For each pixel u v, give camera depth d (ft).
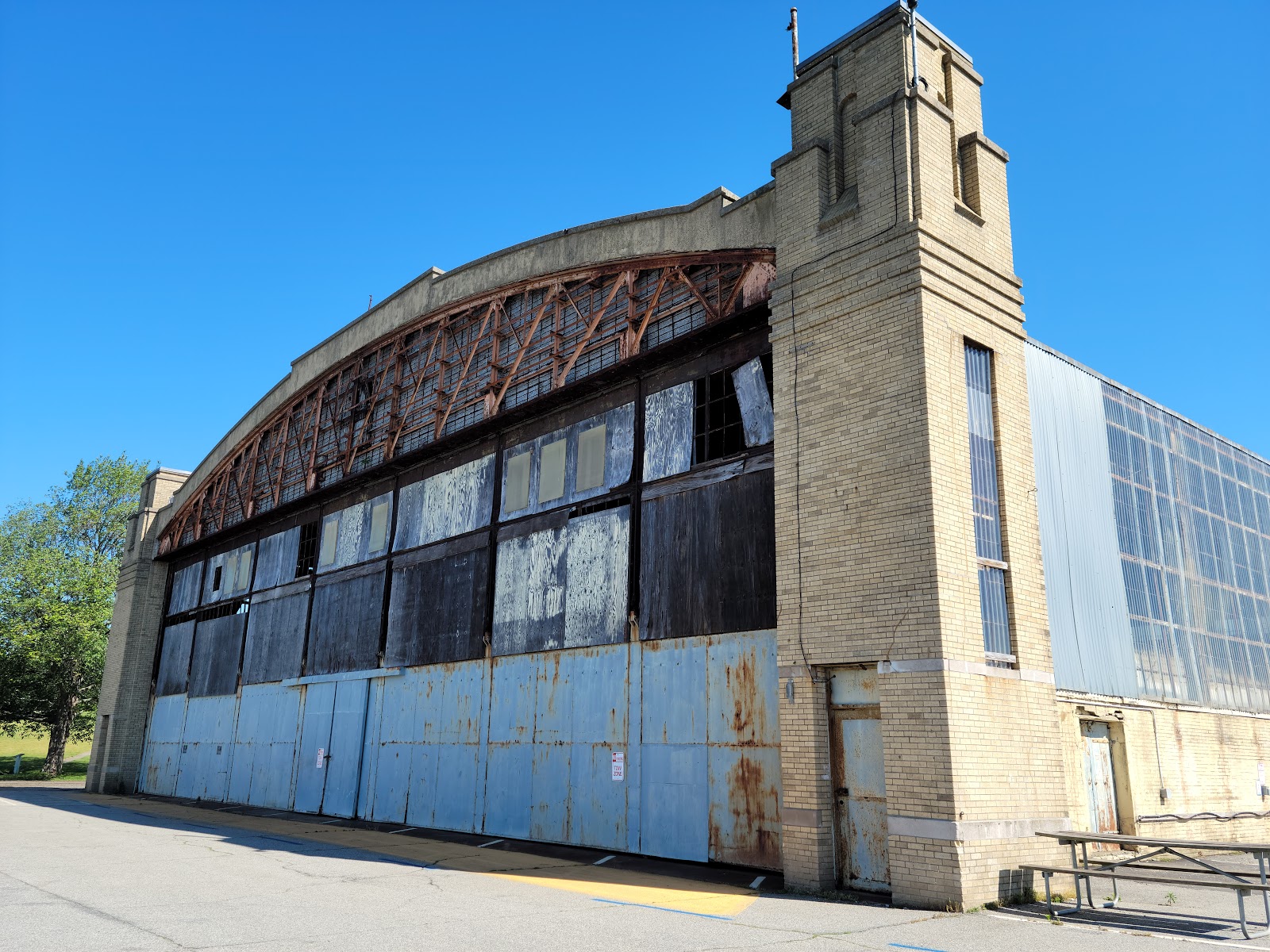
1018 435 44.80
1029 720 39.99
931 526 38.17
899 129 43.91
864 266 43.73
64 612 159.43
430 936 26.40
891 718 37.70
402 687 73.31
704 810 47.80
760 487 49.11
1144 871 45.93
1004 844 36.37
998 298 45.62
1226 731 61.52
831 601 41.42
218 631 104.17
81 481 183.52
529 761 59.57
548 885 39.52
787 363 46.55
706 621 50.34
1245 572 70.90
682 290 58.23
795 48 51.31
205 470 114.93
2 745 237.45
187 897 32.81
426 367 81.30
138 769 112.57
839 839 39.73
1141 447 63.00
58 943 24.06
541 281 69.92
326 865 44.34
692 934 27.94
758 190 52.90
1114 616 54.39
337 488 86.99
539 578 62.90
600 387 61.67
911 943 27.07
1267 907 29.22
